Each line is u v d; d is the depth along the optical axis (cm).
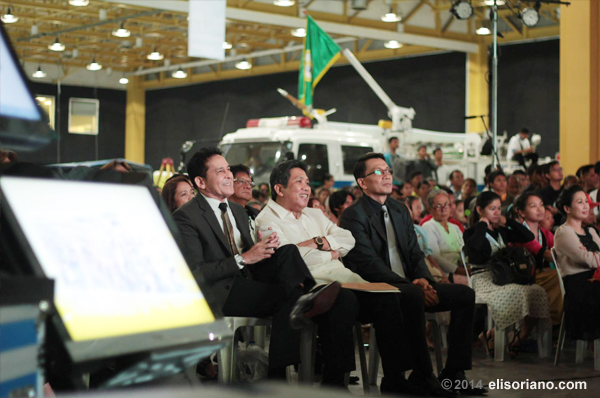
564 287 525
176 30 2427
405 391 405
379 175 457
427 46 2038
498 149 1493
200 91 2839
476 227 555
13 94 113
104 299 115
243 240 402
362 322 417
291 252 373
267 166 1198
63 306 109
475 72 2131
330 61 1290
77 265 114
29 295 103
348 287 380
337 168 1246
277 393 71
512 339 568
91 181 126
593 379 467
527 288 537
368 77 1391
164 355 117
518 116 2089
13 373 103
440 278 554
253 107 2662
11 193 112
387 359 403
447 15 2061
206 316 127
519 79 2086
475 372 489
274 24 1756
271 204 432
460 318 432
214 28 582
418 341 411
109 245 121
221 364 362
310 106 1295
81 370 109
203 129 2828
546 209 681
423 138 1429
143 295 120
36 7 2022
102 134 2939
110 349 111
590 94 1015
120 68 2959
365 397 369
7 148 115
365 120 2369
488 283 547
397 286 418
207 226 384
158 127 2986
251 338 461
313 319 370
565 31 1036
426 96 2244
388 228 461
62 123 2811
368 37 1905
